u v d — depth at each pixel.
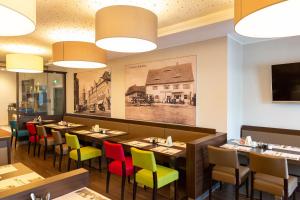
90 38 3.83
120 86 4.95
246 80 3.80
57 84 6.66
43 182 1.26
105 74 5.33
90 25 3.15
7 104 9.70
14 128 5.90
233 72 3.50
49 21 2.98
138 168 2.83
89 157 3.68
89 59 2.89
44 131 4.55
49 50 4.71
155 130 4.01
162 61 4.11
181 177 3.27
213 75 3.45
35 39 3.88
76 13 2.71
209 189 2.81
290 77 3.24
